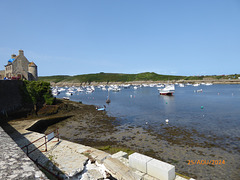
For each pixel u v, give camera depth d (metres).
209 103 52.94
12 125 24.58
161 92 88.69
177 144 19.73
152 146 19.34
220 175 13.43
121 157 9.70
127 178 6.30
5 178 2.85
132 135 23.58
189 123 29.12
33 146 13.32
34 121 27.16
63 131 26.78
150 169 7.08
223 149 18.06
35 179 2.89
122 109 46.50
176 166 14.89
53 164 9.77
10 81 31.77
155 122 30.70
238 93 84.25
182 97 74.06
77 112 41.09
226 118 31.92
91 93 116.06
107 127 28.42
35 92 36.53
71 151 11.96
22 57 60.25
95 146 19.86
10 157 3.85
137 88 157.50
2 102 29.91
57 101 47.00
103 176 6.55
